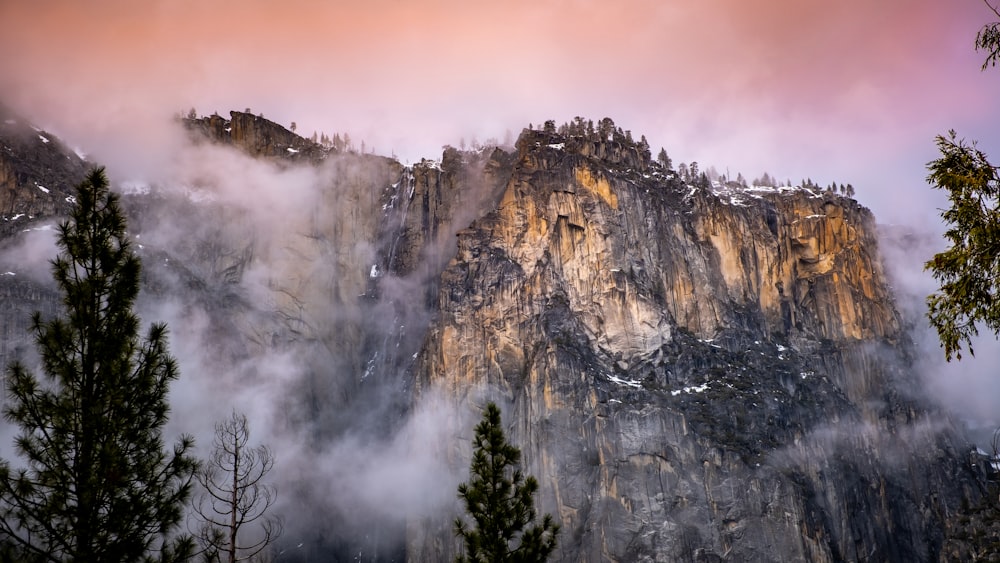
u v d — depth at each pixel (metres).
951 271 30.94
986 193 30.31
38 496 35.75
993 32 29.94
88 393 38.00
